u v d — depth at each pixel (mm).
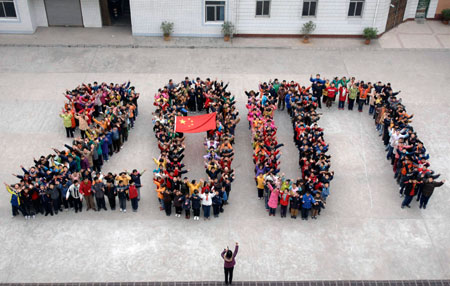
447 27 34094
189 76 28547
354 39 32594
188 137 23938
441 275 17531
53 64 29375
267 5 31406
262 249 18312
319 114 23500
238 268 17578
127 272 17391
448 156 22984
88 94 24203
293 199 18969
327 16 31750
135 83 27797
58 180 19000
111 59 29969
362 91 25266
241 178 21531
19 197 18703
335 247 18469
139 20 31734
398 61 30359
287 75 28875
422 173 19484
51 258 17844
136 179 19438
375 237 18906
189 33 32312
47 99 26344
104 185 19188
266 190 19422
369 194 20859
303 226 19281
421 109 26125
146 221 19391
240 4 31125
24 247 18234
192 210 19938
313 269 17625
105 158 22078
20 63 29359
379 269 17672
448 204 20438
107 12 32969
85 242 18469
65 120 22922
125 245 18375
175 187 19484
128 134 23922
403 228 19312
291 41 32250
